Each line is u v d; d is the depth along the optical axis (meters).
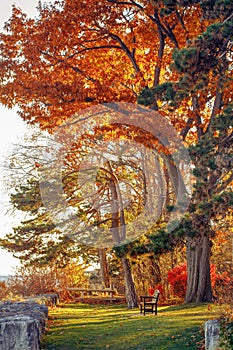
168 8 15.84
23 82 19.53
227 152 13.79
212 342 10.59
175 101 13.96
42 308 15.19
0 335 10.73
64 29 19.30
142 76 20.09
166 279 29.72
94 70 21.12
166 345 12.18
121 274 36.53
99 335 14.27
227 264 27.52
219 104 18.62
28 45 19.52
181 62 13.23
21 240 33.41
